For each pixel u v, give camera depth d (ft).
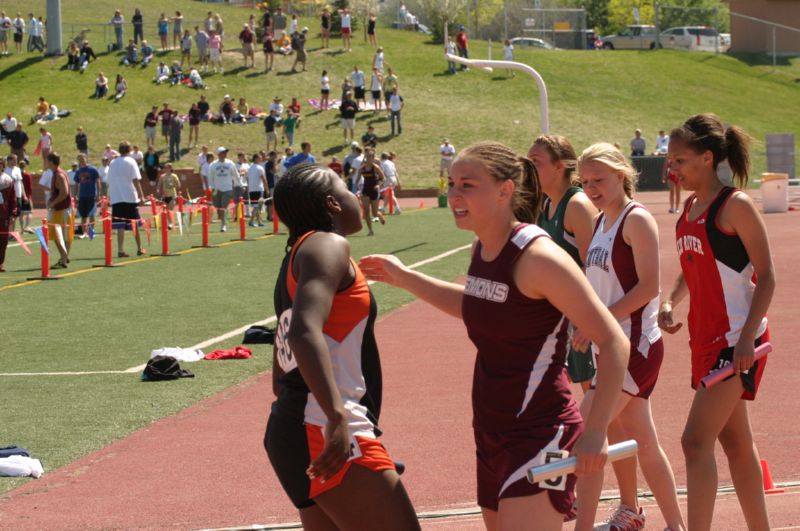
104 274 94.17
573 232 27.61
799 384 43.83
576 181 27.73
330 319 18.54
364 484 18.31
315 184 19.16
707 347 24.31
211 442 37.70
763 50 344.28
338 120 261.03
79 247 122.62
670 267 86.48
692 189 24.53
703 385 23.81
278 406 18.81
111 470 34.63
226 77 282.56
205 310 71.15
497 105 278.67
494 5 380.99
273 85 280.51
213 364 52.19
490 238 18.79
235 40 322.55
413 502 30.27
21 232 139.74
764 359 24.32
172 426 40.19
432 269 89.66
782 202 149.79
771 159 216.33
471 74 300.61
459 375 47.73
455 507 29.60
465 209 18.60
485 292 18.61
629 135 266.77
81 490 32.53
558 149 27.53
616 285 25.89
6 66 286.25
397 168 239.30
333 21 335.06
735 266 23.86
